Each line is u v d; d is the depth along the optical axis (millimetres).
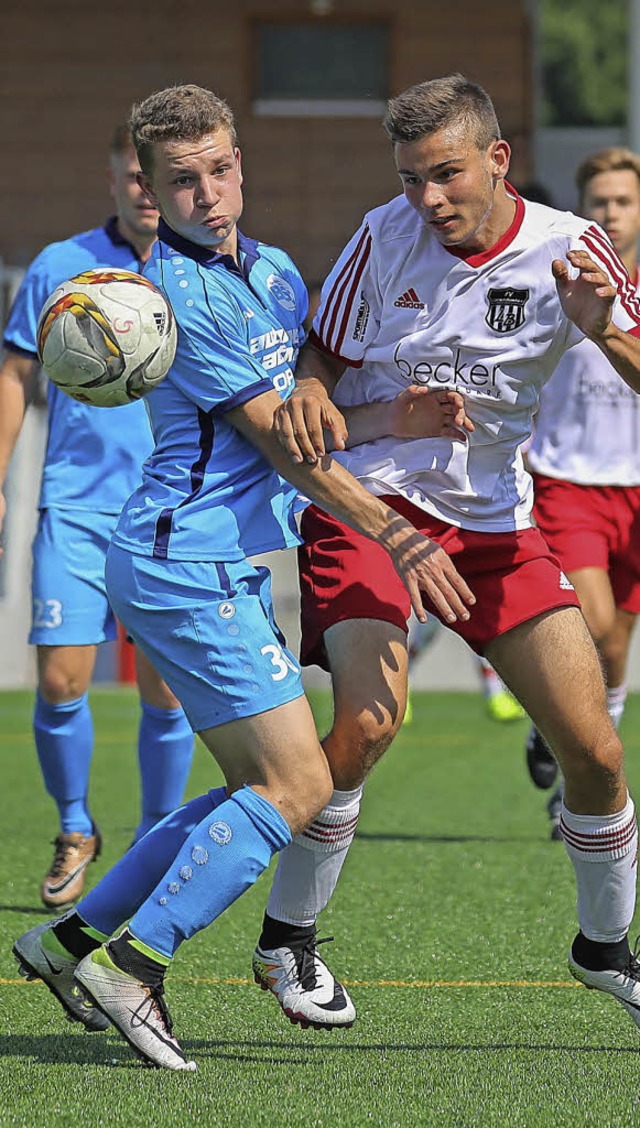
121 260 19531
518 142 66750
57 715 19156
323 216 67125
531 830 24625
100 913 12992
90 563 19469
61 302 12594
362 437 13812
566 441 22656
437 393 13258
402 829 24719
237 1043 13258
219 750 12625
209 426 12664
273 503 12945
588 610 22062
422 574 12461
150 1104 11445
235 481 12711
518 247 12984
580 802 13086
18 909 18812
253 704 12273
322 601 13344
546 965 16125
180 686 12617
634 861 13156
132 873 12984
